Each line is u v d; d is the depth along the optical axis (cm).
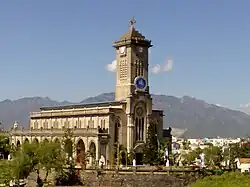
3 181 16550
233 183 15900
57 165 17175
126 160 19338
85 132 19662
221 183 16062
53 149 17275
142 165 18688
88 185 17150
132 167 17525
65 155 18150
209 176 17125
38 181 17150
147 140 19812
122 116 19938
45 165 16988
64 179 17525
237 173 17400
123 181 16812
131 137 19912
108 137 19338
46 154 17000
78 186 16700
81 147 19950
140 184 16725
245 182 15925
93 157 19050
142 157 19912
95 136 19125
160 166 18162
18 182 16875
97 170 17225
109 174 17050
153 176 16825
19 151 17825
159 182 16825
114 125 19675
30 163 16838
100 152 19075
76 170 17638
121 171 16975
